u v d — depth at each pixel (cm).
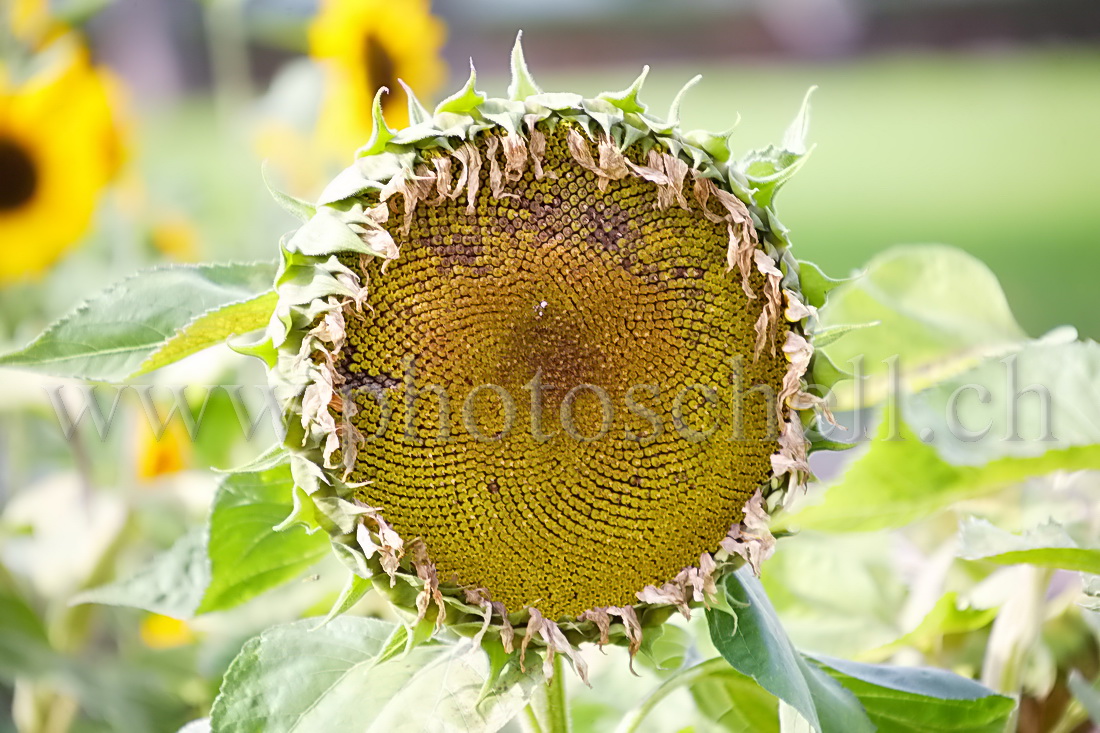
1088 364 90
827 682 80
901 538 99
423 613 73
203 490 103
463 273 74
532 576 74
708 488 75
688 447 75
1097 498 92
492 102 73
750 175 76
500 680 74
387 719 75
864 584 96
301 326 72
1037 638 88
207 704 100
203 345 78
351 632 79
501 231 74
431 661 77
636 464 75
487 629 74
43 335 78
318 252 71
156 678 103
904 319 95
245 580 83
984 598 88
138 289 79
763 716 84
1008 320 96
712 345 75
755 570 75
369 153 73
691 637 89
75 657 103
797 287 74
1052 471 85
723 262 75
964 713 81
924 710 81
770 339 75
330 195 72
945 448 86
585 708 92
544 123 74
